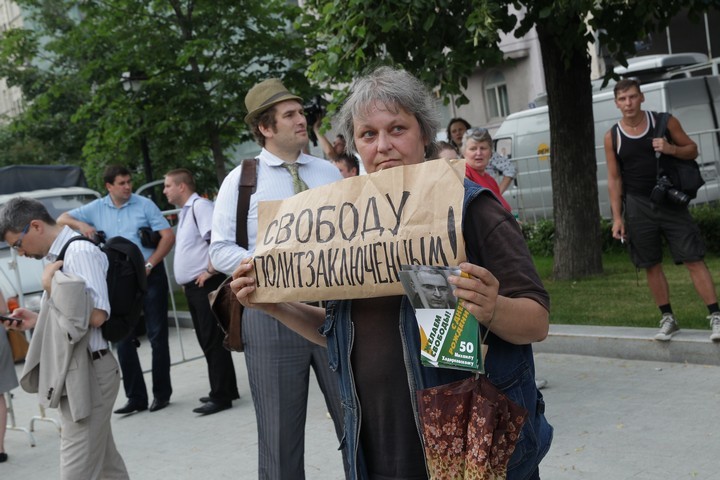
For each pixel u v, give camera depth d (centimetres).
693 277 670
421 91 246
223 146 1631
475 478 211
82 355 456
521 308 211
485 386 214
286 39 1470
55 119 2047
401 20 806
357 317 244
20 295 880
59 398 454
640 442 511
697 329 695
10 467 675
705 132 1293
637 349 691
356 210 237
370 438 243
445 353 208
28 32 1695
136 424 742
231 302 355
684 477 453
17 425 811
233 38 1492
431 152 259
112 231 851
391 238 226
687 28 2081
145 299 789
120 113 1471
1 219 464
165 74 1471
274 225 258
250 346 412
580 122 1065
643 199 677
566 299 922
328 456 576
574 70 1054
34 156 2208
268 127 448
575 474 479
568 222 1073
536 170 1502
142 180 1856
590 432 540
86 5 1469
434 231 219
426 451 221
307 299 245
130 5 1452
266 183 442
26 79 1903
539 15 825
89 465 460
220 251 438
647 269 687
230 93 1456
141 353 1125
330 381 411
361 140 246
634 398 595
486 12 777
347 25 824
